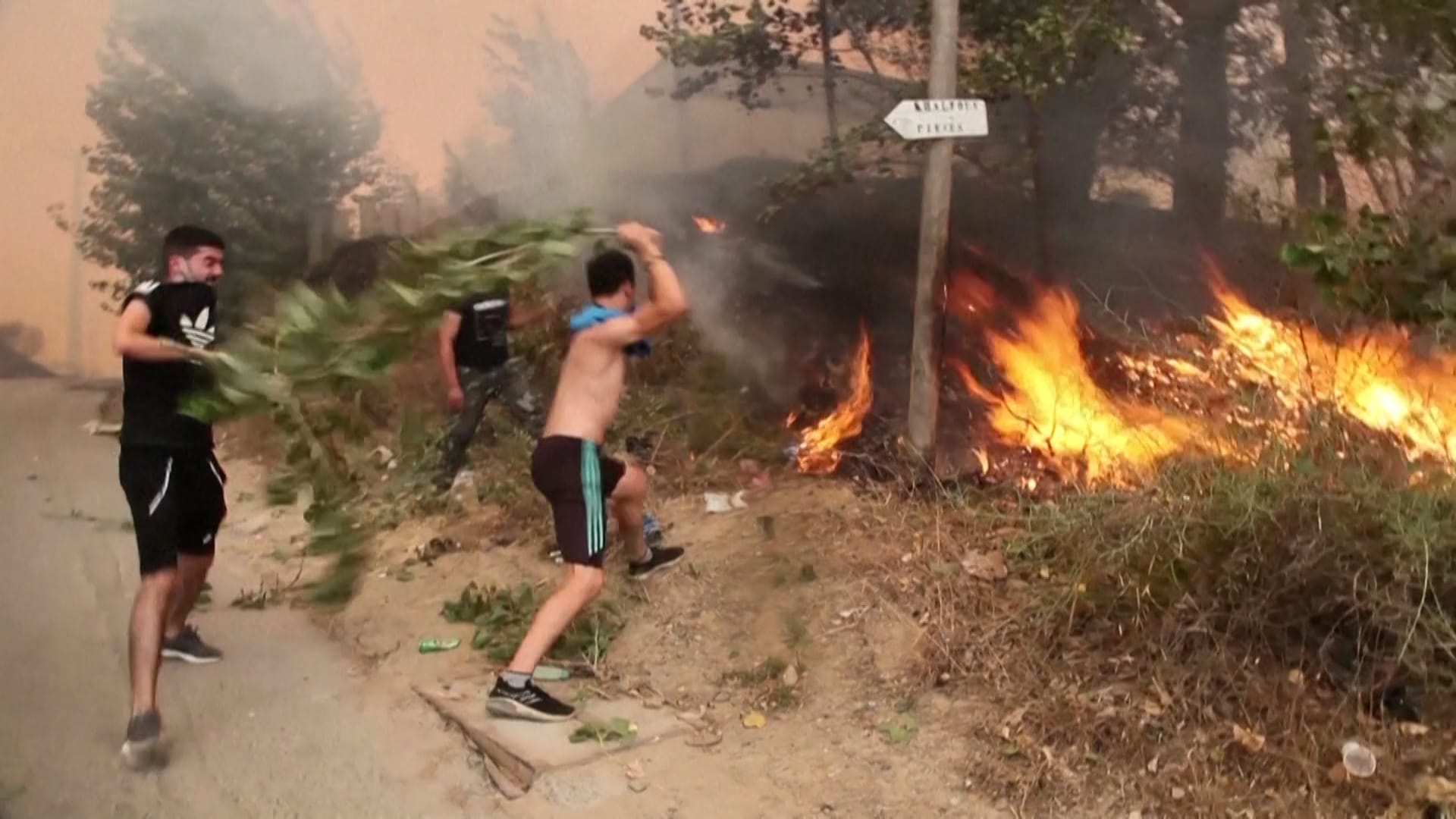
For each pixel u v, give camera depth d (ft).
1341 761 11.64
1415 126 15.65
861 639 14.62
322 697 14.83
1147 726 12.34
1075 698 12.84
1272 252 23.47
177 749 13.52
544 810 12.22
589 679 14.79
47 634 16.69
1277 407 15.79
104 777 12.87
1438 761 11.44
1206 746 12.04
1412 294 13.83
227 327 13.94
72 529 21.67
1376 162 17.19
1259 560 13.15
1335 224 14.17
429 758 13.34
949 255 26.58
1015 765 12.24
